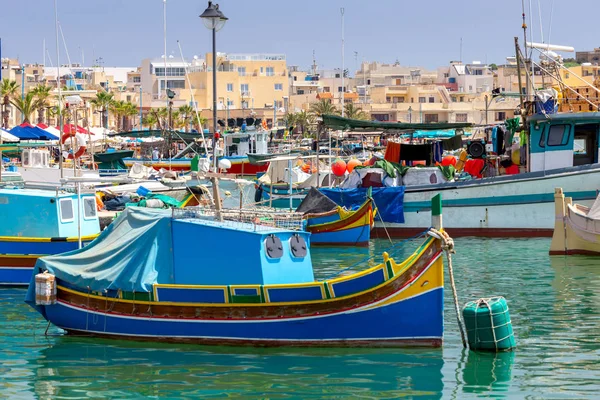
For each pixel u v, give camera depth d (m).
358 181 53.53
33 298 26.58
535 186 49.06
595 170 47.81
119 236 26.14
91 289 25.55
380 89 187.12
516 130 51.94
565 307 30.12
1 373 22.50
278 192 58.81
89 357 23.83
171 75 189.62
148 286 24.77
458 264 40.34
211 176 27.36
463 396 20.31
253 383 21.28
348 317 23.39
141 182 59.62
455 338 25.48
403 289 23.06
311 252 46.19
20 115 126.94
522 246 46.12
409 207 51.44
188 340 24.64
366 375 21.69
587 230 41.72
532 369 22.39
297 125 149.25
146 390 20.98
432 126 53.19
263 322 23.91
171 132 86.00
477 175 54.78
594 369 22.42
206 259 24.59
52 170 58.34
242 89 176.12
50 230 34.06
